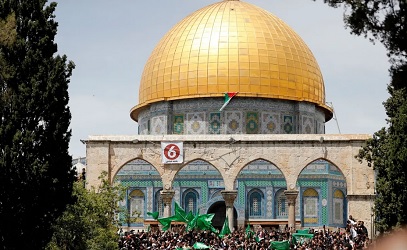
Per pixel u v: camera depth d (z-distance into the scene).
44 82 36.28
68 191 36.84
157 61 75.88
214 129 71.44
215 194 75.00
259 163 75.12
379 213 43.72
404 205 37.88
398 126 38.47
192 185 75.31
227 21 74.81
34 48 37.06
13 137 34.69
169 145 60.47
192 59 73.06
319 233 54.34
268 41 73.81
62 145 36.62
